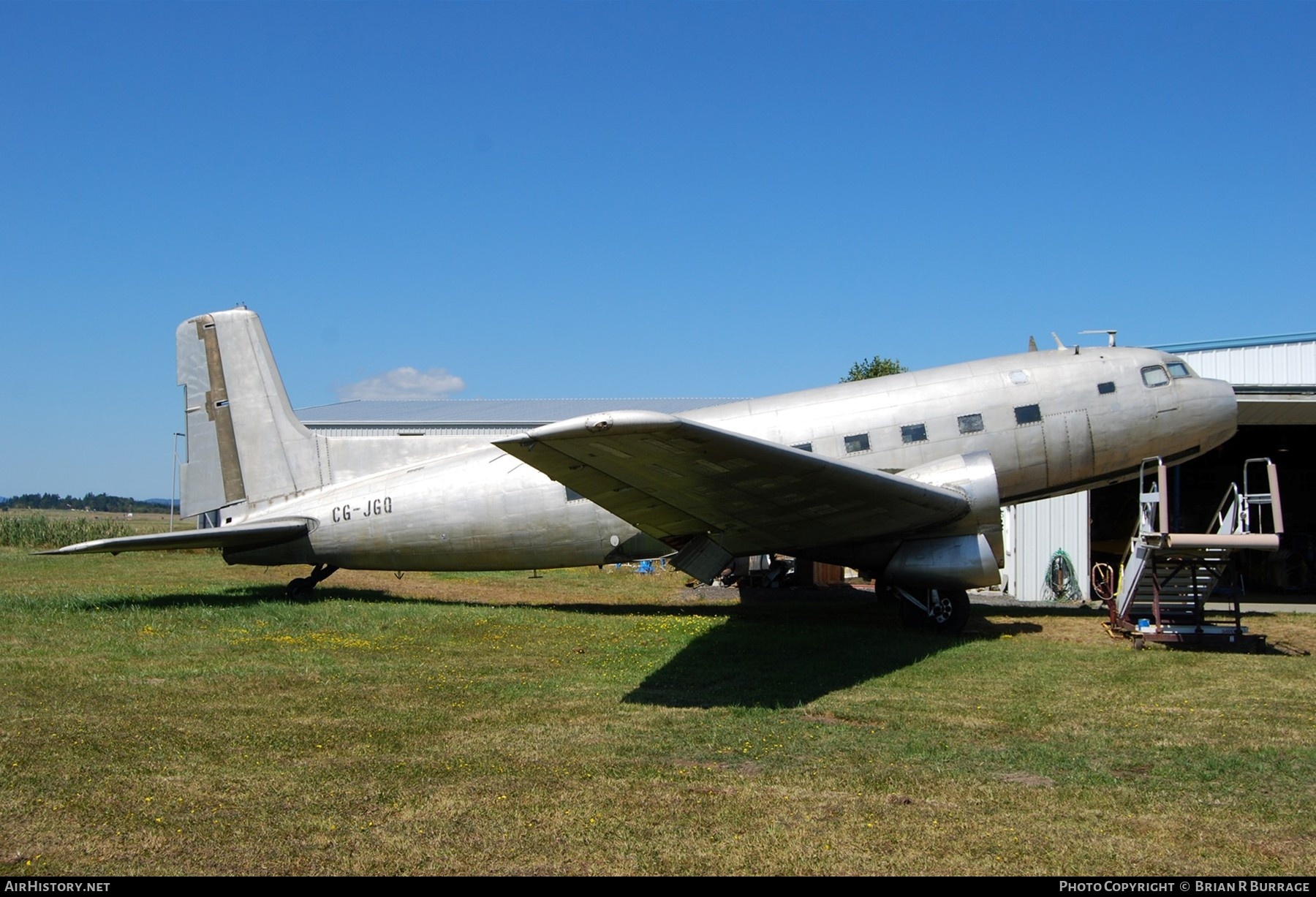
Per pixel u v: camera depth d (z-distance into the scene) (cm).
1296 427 2530
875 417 1425
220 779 642
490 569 1538
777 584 2158
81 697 870
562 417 3000
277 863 505
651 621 1407
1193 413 1459
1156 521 1510
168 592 1638
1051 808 588
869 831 549
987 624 1438
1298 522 2791
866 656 1119
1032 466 1434
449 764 680
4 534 3209
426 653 1120
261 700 874
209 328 1592
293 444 1578
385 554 1534
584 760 691
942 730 783
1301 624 1456
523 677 991
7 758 680
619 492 1080
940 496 1205
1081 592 1870
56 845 526
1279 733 776
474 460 1522
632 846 529
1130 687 954
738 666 1057
